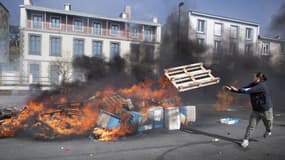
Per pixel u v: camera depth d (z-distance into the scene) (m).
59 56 27.33
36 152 4.97
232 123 8.15
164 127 7.19
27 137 6.11
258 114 5.36
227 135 6.58
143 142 5.80
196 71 8.50
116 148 5.30
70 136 6.11
